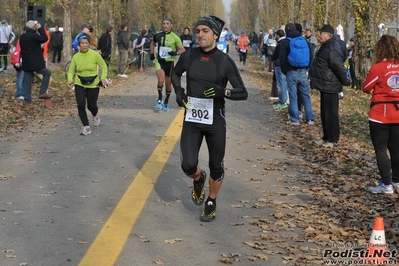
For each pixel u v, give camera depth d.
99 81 12.21
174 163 9.50
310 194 8.02
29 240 6.02
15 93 18.75
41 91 16.23
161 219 6.80
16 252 5.70
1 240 6.00
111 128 12.55
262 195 7.90
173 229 6.48
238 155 10.38
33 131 12.30
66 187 8.00
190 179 8.57
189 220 6.80
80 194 7.67
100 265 5.44
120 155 9.96
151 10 53.06
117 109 15.62
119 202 7.34
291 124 13.84
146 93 20.09
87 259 5.56
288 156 10.44
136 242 6.05
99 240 6.06
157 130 12.38
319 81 11.16
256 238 6.26
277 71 16.31
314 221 6.85
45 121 13.65
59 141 11.19
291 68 13.62
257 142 11.60
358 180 8.82
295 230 6.55
